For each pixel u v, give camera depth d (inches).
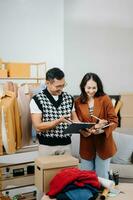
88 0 186.4
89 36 188.1
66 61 196.7
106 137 93.0
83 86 95.5
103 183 73.9
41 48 204.4
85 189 66.8
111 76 187.3
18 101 103.4
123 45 185.2
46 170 74.5
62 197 65.4
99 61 187.8
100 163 96.2
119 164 131.3
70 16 194.1
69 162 76.9
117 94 181.0
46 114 88.3
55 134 89.3
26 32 202.4
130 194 73.2
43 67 198.7
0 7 198.4
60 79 86.9
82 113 95.4
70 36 194.5
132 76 186.5
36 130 90.7
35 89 116.3
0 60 165.5
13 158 137.9
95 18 186.5
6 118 98.7
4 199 110.8
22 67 169.9
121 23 183.9
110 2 183.8
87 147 96.5
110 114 94.9
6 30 200.1
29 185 112.6
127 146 134.5
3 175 108.6
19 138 102.3
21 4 200.8
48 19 202.1
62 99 90.8
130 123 167.0
